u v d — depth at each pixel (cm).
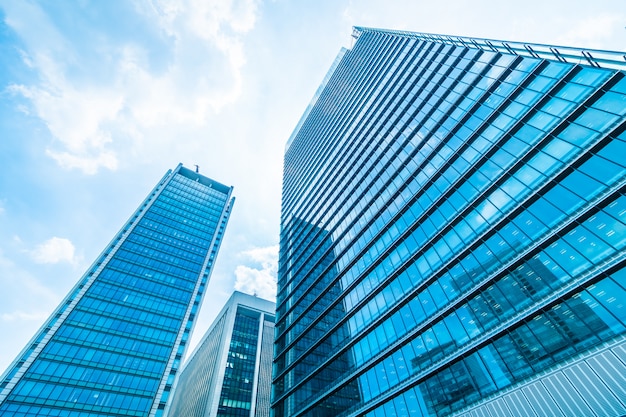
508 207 2412
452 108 3619
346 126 6888
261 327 11238
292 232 6988
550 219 2084
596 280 1708
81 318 6200
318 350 3969
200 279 8450
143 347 6328
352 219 4694
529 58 2892
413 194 3578
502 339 2031
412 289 2953
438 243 2959
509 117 2783
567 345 1691
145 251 8300
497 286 2231
